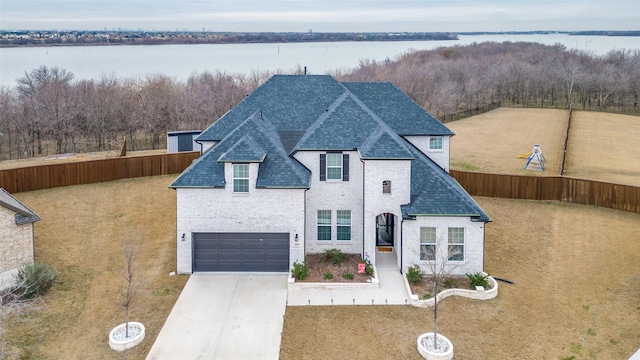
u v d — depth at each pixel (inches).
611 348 722.8
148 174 1576.0
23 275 840.9
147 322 789.2
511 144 2298.2
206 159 982.4
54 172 1413.6
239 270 968.9
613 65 4869.6
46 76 4249.5
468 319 797.2
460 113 3545.8
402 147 955.3
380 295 872.9
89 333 761.0
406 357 698.8
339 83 1272.1
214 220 949.2
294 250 954.7
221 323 784.3
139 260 1010.7
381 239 1110.4
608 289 895.1
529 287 907.4
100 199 1342.3
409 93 3828.7
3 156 2352.4
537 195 1411.2
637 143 2309.3
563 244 1097.4
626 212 1291.8
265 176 949.2
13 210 864.3
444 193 946.7
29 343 730.2
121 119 2785.4
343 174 1023.6
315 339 743.7
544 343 735.7
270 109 1207.6
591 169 1788.9
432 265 898.1
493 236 1146.0
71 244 1064.2
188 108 2933.1
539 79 4404.5
